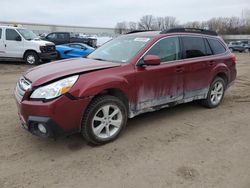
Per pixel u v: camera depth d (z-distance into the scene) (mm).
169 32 5215
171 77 5039
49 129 3699
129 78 4402
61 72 3959
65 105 3730
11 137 4453
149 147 4242
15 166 3627
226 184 3342
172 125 5176
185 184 3320
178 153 4078
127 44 5102
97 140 4184
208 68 5809
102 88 4023
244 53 36781
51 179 3367
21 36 13945
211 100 6188
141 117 5559
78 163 3736
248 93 8000
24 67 13430
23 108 3775
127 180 3375
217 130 5012
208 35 6086
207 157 3986
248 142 4539
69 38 22359
